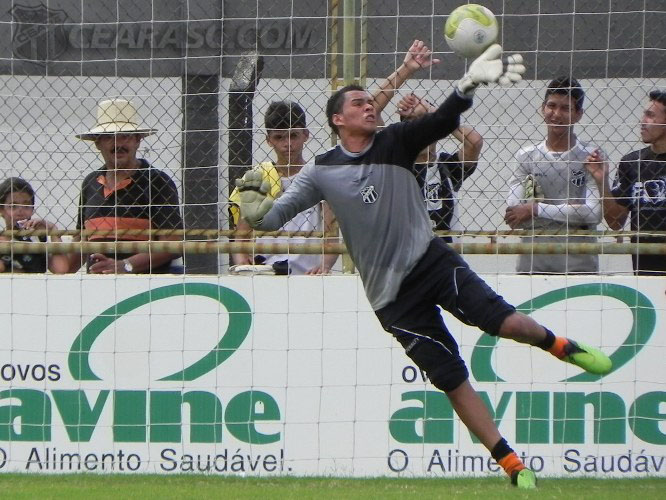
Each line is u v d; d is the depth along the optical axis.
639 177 27.34
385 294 21.61
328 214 28.06
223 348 27.81
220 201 28.38
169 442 27.80
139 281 27.92
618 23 28.23
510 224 27.78
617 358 27.42
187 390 27.81
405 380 27.50
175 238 28.23
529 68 28.39
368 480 25.69
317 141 28.08
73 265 29.53
